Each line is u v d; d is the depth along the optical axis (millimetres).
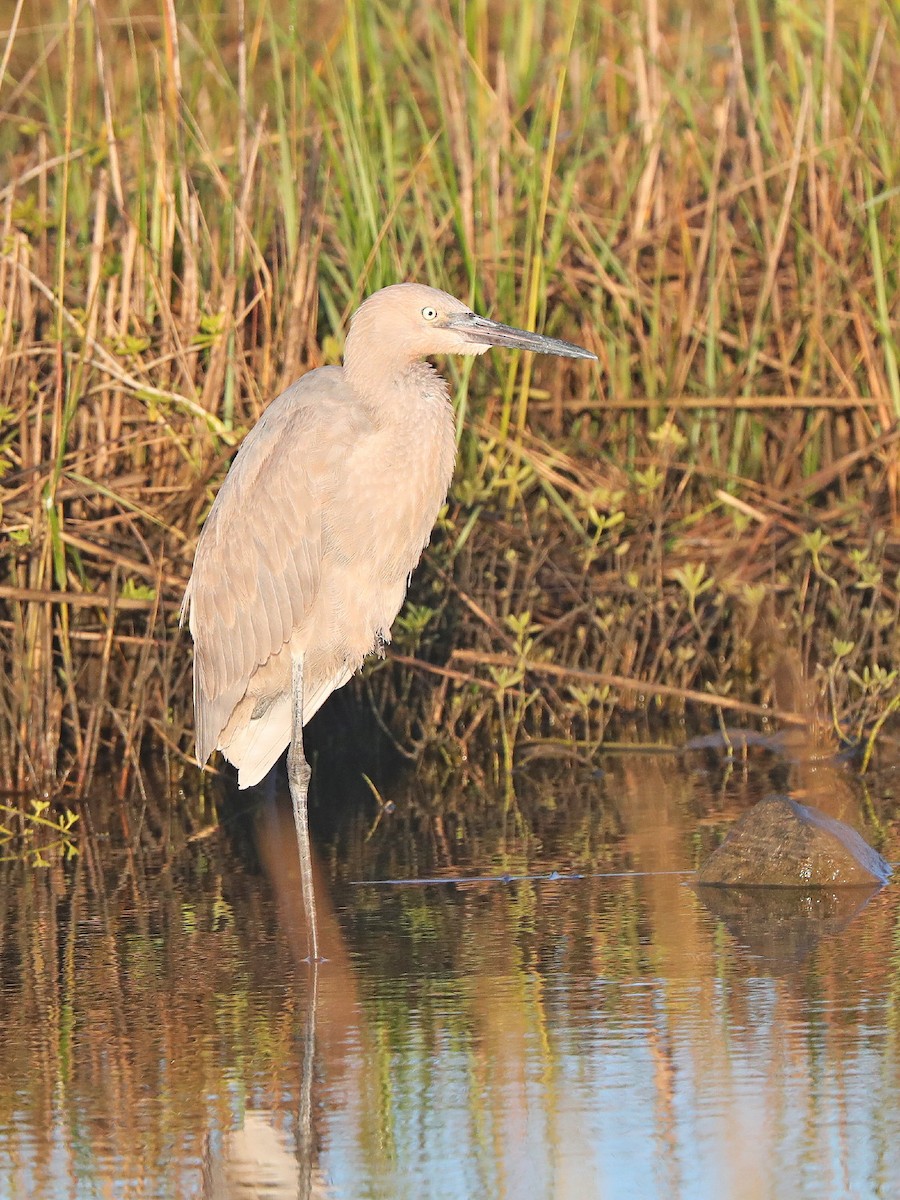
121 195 12625
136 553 12633
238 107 14133
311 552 9852
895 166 14852
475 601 13055
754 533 14055
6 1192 6074
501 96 14867
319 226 13453
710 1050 7055
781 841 9430
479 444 13703
